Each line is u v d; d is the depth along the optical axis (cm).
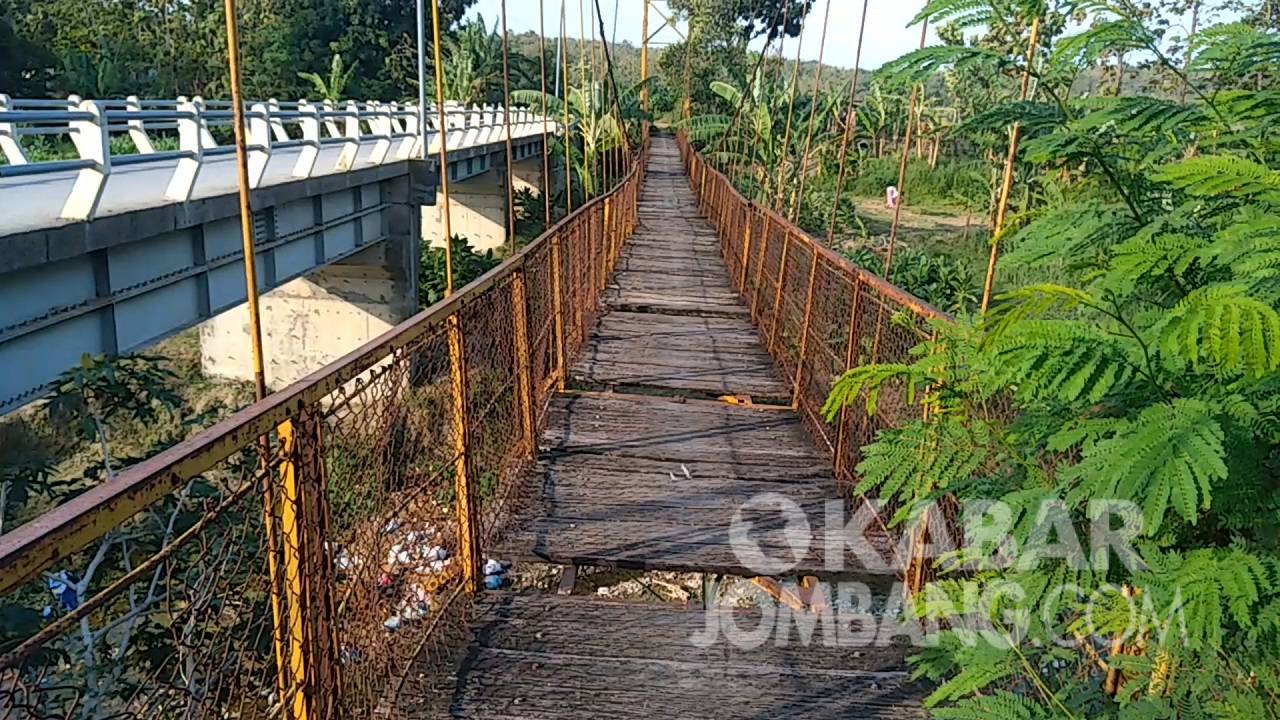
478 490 371
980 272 1844
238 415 171
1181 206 192
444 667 298
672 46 4803
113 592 143
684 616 336
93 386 698
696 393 675
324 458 204
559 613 333
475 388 365
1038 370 170
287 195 1134
